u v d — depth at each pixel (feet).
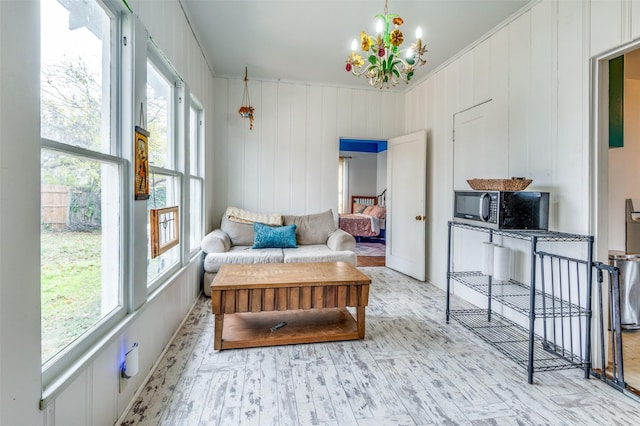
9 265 2.81
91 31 4.41
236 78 13.50
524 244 8.29
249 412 5.11
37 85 3.13
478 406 5.32
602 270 6.32
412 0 8.00
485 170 9.74
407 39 9.91
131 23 5.10
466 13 8.55
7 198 2.79
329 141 14.39
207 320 8.81
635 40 5.77
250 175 13.84
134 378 5.41
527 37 8.18
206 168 11.80
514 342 7.62
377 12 8.63
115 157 4.83
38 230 3.16
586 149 6.66
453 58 11.19
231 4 8.32
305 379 6.06
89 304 4.32
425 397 5.55
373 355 7.00
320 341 7.55
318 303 7.43
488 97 9.59
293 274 7.94
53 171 3.64
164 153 7.67
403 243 14.02
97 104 4.57
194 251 10.41
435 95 12.46
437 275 12.37
